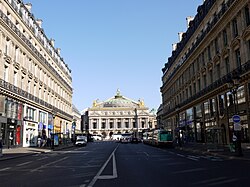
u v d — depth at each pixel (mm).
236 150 23594
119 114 165000
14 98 37188
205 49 40469
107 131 163125
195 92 46719
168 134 44125
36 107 46906
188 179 10969
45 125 51938
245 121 28047
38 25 49344
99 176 12086
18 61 39094
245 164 16172
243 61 28234
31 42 45125
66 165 17203
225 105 32938
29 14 44219
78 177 11891
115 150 35375
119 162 18734
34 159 22344
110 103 171750
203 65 41562
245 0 27250
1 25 32750
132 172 13375
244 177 11227
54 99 59875
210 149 28234
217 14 34125
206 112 40375
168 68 71562
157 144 44750
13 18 37438
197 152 28828
